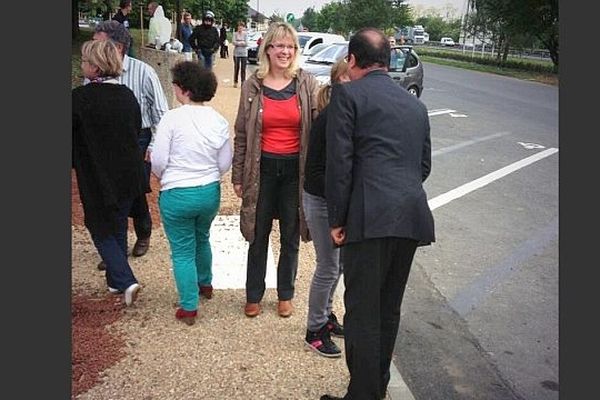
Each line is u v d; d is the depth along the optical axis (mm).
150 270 5035
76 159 4074
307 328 3934
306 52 18094
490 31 47656
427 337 4359
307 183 3707
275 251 5633
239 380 3557
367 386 3166
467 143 11945
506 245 6301
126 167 4168
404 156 3088
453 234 6594
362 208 3031
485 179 9062
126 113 4133
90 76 4141
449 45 82688
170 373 3588
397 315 3361
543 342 4324
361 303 3131
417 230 3102
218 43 15734
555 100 21156
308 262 5457
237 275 5051
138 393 3383
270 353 3865
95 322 4125
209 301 4562
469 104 18594
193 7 34000
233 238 5863
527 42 41562
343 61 3768
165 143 3951
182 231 4078
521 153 11133
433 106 17594
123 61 4609
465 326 4543
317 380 3609
